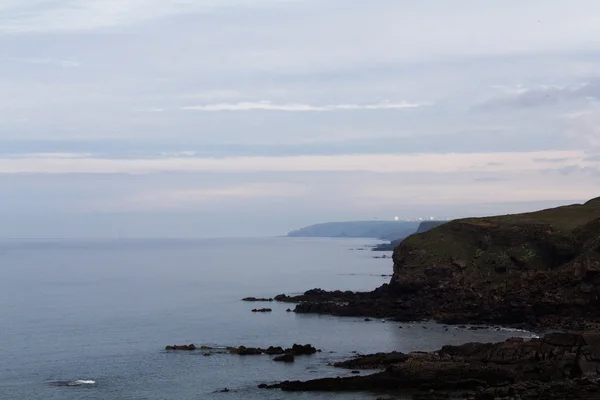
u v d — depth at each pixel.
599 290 135.00
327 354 107.38
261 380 91.31
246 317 153.25
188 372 97.12
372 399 80.00
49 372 98.62
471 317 139.88
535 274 146.75
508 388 76.12
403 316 146.00
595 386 76.06
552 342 88.12
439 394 79.94
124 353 111.44
